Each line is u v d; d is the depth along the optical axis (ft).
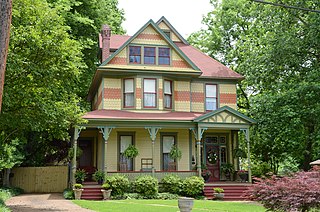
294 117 72.95
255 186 37.40
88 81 99.19
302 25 76.74
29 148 91.56
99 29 100.68
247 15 110.83
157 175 74.74
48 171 88.63
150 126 75.20
